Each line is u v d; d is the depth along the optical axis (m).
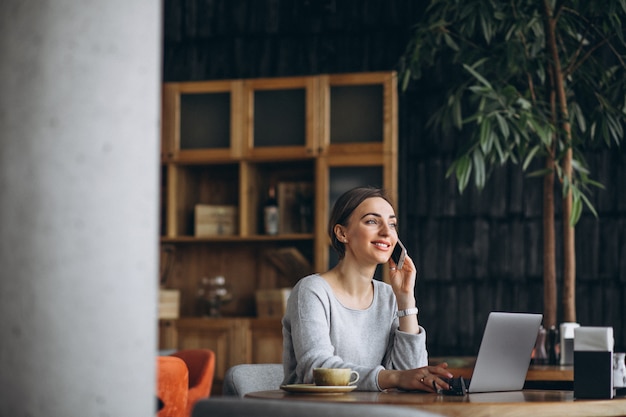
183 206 6.48
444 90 6.38
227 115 6.25
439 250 6.38
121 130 1.28
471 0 4.79
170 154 6.29
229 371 2.81
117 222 1.27
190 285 6.50
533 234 6.29
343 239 2.68
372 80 6.03
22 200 1.26
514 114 4.58
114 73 1.28
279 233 6.26
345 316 2.62
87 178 1.26
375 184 5.97
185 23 6.80
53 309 1.25
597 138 5.15
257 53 6.68
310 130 6.07
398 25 6.48
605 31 4.94
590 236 6.21
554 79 4.65
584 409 2.12
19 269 1.26
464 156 4.68
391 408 1.44
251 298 6.41
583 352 2.26
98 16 1.28
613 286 6.18
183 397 3.45
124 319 1.27
